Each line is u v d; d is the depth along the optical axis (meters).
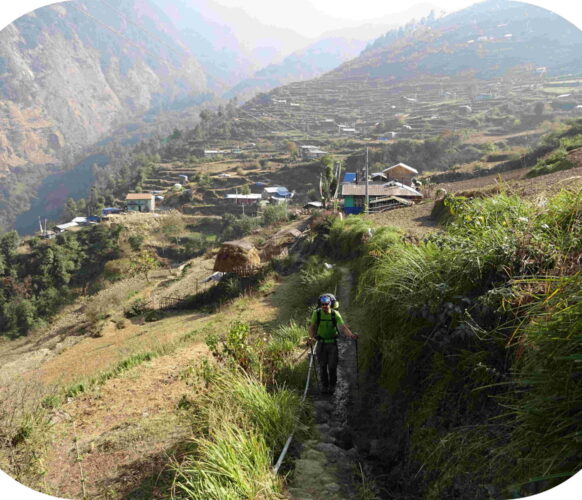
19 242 78.38
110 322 24.33
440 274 3.94
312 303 10.78
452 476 2.66
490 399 2.82
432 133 137.38
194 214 102.69
